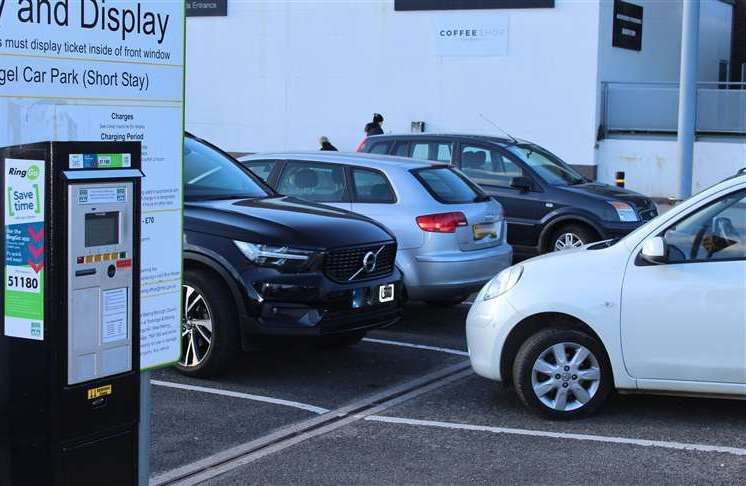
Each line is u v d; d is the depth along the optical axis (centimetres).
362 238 689
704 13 2550
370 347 805
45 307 324
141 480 391
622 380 579
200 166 760
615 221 1152
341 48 2334
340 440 561
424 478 499
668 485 488
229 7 2442
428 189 862
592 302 576
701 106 1986
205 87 2505
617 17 2142
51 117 366
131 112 394
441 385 688
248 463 520
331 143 2375
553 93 2112
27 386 334
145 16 395
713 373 559
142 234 401
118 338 346
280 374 710
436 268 832
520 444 552
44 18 361
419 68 2253
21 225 327
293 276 646
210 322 661
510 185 1215
